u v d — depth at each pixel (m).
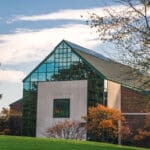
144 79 28.23
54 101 66.25
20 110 77.88
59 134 59.41
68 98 65.38
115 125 57.44
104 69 66.06
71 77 65.75
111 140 58.03
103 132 57.41
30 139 34.59
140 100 34.84
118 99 65.94
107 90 63.81
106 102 63.47
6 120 67.56
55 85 66.50
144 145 59.69
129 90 65.00
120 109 64.81
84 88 64.56
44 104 66.75
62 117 65.19
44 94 66.88
